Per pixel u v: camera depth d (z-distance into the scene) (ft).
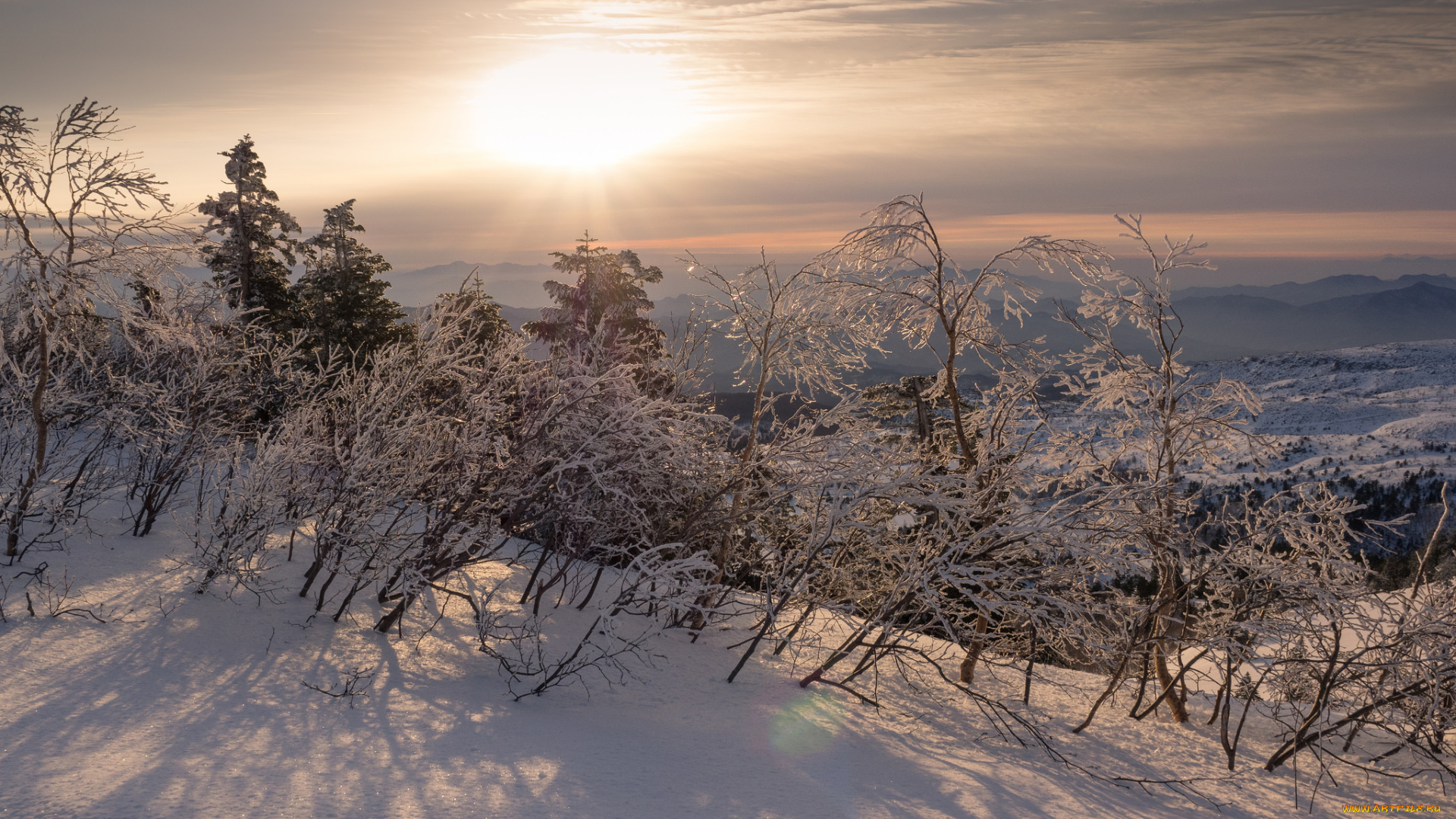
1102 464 35.45
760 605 33.73
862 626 32.42
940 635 46.52
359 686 26.03
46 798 16.11
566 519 36.01
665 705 29.63
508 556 46.14
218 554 30.45
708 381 44.29
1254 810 25.26
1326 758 31.42
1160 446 35.47
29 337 34.42
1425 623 27.96
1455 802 27.07
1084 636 31.99
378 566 32.19
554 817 18.42
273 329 83.97
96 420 37.04
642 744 24.66
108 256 30.66
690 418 38.99
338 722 22.85
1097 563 31.45
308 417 34.78
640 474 37.11
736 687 33.42
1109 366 37.37
